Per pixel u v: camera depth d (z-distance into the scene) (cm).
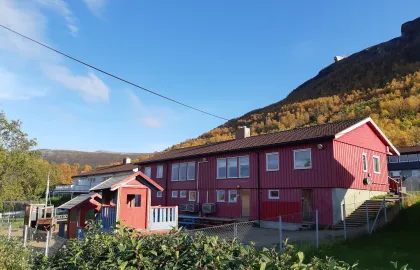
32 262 706
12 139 1873
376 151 2544
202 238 500
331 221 1961
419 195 2267
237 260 399
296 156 2225
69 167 9712
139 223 1460
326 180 2031
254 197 2420
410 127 6769
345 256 1179
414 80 9906
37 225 2197
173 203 3130
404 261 1073
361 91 11962
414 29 17400
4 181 1798
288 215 2034
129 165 4750
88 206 1638
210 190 2769
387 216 1848
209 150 2878
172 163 3241
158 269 459
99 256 524
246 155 2531
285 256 392
